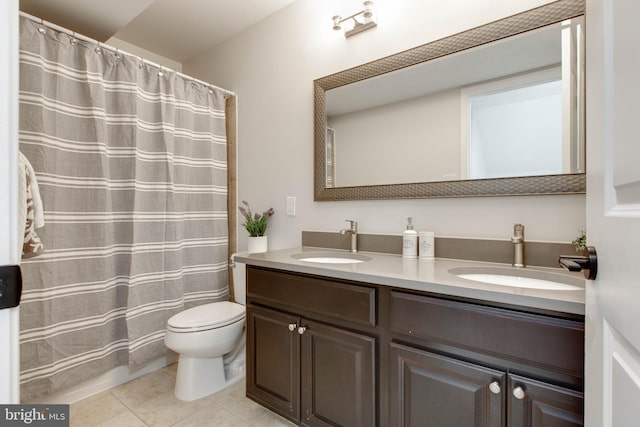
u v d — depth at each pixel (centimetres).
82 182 169
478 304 92
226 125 246
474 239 138
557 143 121
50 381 156
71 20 176
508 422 87
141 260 189
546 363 81
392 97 162
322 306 127
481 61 137
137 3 162
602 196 56
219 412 162
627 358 46
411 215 159
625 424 46
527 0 128
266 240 207
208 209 227
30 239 106
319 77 192
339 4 183
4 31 46
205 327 168
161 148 199
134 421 155
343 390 122
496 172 134
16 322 46
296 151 204
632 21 45
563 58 120
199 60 270
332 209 188
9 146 46
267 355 148
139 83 190
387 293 110
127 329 183
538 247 124
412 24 156
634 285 44
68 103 163
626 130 47
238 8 211
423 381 101
